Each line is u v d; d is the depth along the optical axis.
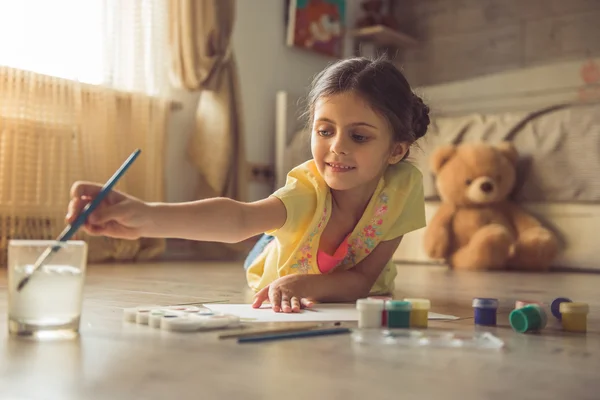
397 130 1.22
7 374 0.60
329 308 1.12
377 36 3.95
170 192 3.04
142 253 2.79
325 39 3.81
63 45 2.52
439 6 4.07
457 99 3.86
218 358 0.68
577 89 3.48
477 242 2.77
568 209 2.86
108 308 1.10
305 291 1.17
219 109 3.03
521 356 0.72
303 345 0.76
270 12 3.55
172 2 2.92
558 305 0.99
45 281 0.77
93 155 2.62
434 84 4.07
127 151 2.79
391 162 1.28
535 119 3.13
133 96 2.78
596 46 3.54
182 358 0.67
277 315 1.02
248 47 3.42
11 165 2.36
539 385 0.58
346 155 1.16
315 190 1.24
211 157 3.03
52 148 2.47
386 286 1.44
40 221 2.43
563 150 2.95
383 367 0.64
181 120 3.09
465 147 3.03
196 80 2.92
